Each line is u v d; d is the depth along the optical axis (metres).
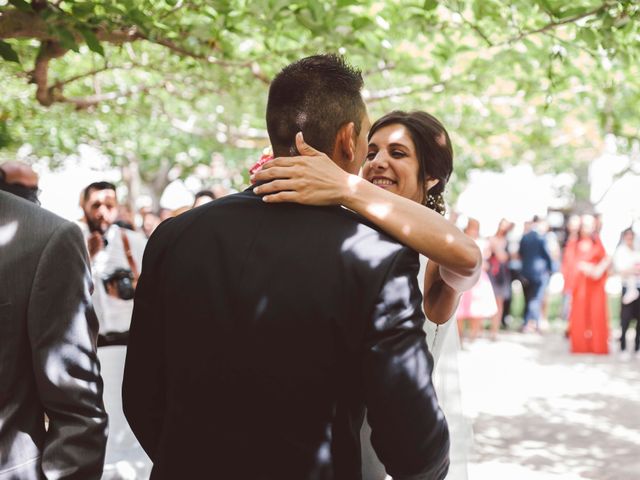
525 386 9.05
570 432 6.91
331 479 1.57
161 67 5.80
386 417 1.53
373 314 1.56
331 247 1.61
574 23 4.18
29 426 1.86
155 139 11.48
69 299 1.87
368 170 2.74
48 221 1.88
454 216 14.07
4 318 1.81
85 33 3.47
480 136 7.59
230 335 1.62
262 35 4.87
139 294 1.79
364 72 5.38
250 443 1.59
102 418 1.89
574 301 11.91
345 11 4.20
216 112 7.75
